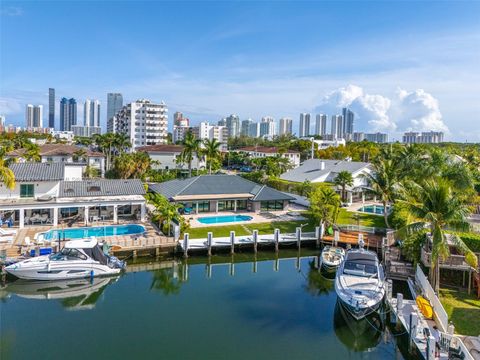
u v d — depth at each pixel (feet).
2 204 141.38
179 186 193.16
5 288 108.06
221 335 82.84
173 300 102.12
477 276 94.48
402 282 111.34
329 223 157.79
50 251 118.52
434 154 164.66
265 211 193.47
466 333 76.54
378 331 87.66
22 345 77.41
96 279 115.03
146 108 501.56
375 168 207.41
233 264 136.36
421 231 109.91
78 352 74.95
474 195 141.49
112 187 171.63
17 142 352.69
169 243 134.31
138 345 77.97
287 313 94.63
